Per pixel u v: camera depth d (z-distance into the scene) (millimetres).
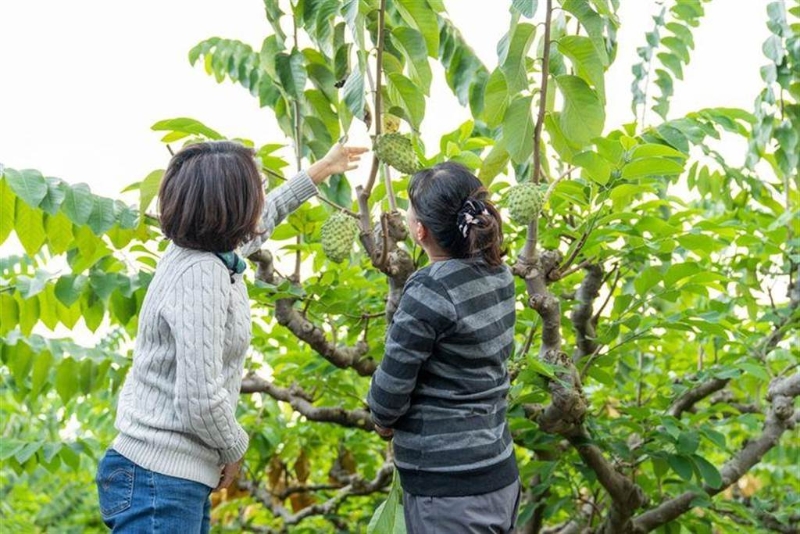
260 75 3562
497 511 2441
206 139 2939
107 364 3588
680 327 3145
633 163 2705
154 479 2207
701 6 3619
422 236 2512
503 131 2615
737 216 3791
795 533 4000
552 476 3719
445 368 2418
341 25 2572
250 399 4824
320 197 2732
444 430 2412
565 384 2801
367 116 2592
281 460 4691
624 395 4336
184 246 2221
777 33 3547
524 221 2574
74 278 3143
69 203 2766
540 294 2744
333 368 3623
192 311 2145
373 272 3842
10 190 2891
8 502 6293
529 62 2531
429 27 2688
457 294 2396
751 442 3516
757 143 3623
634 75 3688
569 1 2506
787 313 3643
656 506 3688
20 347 3506
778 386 3451
